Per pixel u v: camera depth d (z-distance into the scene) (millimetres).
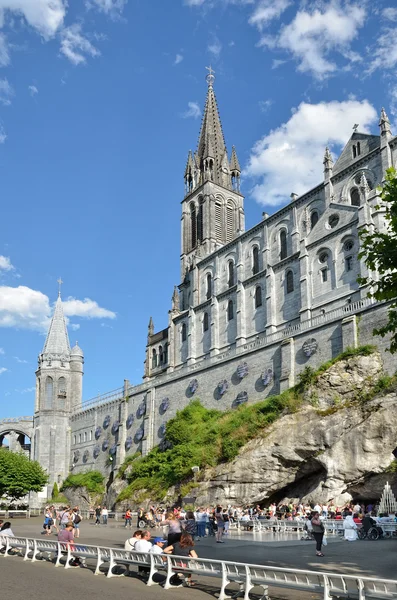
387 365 45406
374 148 65188
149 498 60281
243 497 48750
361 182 61219
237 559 23312
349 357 47625
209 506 50688
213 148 117688
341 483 42938
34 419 106438
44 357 108188
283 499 48000
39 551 26031
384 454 41156
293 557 23984
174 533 20672
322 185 70562
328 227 64375
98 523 56000
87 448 94000
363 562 21922
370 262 23328
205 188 110562
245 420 53938
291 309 68188
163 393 74938
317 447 45312
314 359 52531
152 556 19141
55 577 20125
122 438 82188
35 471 81188
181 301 98188
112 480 81438
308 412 47781
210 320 82562
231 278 85500
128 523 48875
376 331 23094
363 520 33531
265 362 58438
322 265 63656
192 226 113375
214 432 56906
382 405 42750
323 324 52406
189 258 110500
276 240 77312
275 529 40938
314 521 24828
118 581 19547
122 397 85812
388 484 38750
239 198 115062
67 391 106062
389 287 22484
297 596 16594
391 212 23797
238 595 16781
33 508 88125
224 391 63125
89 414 95812
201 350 83938
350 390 46094
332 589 14258
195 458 55500
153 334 103438
